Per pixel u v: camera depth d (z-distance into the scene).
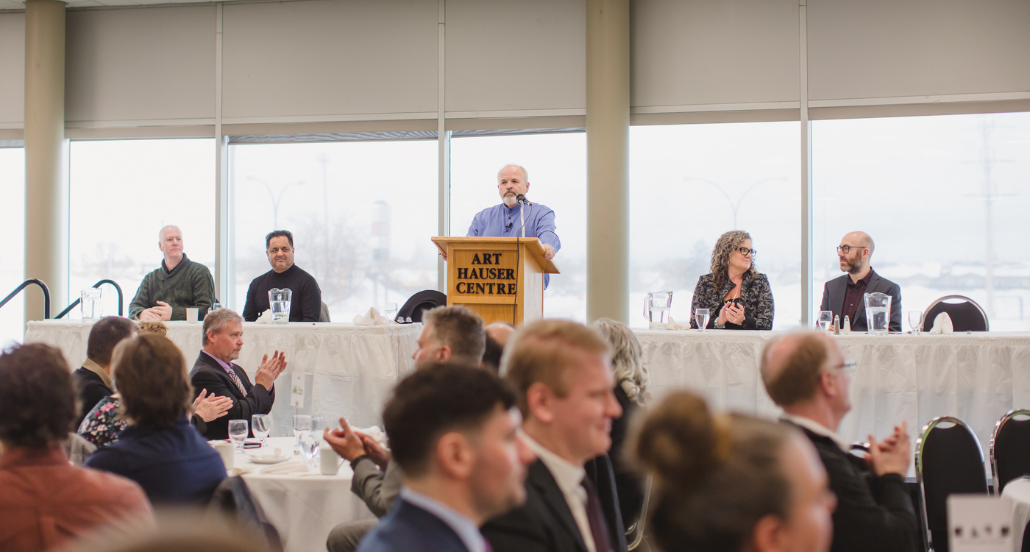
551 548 1.35
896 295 4.55
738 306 4.12
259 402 3.34
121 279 6.65
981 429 3.56
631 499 2.10
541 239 4.25
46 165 6.32
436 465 1.08
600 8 5.85
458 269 3.38
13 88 6.61
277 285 5.00
